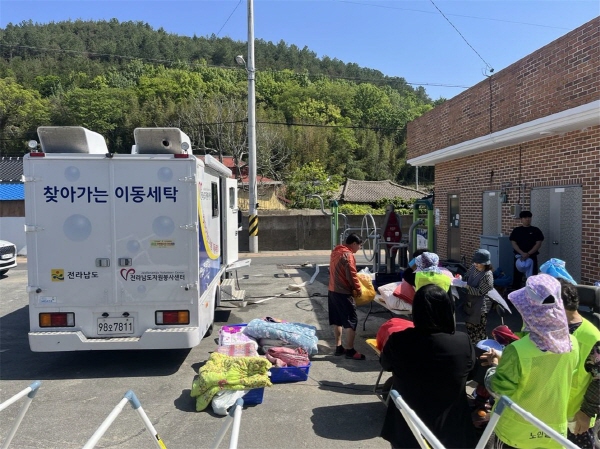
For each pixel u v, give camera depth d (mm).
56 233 5582
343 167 57312
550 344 2604
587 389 2895
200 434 4293
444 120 13211
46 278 5602
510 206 10633
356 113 68438
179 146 5789
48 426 4426
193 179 5691
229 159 40688
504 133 9766
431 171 67375
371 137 63688
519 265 8781
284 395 5168
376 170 61531
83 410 4789
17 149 50688
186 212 5715
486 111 10852
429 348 2740
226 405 4676
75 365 6203
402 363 2801
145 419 2766
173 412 4766
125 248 5660
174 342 5633
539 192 9625
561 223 8930
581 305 4160
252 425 4457
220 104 43594
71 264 5617
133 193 5645
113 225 5629
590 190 8117
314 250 21938
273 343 6156
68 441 4133
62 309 5633
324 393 5230
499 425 2770
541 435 2674
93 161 5590
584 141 8242
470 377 2922
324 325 8297
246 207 31641
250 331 6234
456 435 2723
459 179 13438
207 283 6598
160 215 5688
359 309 9367
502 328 4414
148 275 5699
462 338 2809
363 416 4656
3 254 14250
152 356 6527
